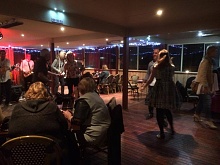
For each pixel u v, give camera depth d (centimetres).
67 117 210
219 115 457
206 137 335
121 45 933
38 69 330
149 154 272
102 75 831
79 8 347
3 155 129
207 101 395
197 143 309
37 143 130
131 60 916
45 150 132
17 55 1141
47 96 171
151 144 305
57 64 505
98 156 265
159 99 302
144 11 363
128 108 555
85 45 1011
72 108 251
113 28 485
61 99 259
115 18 422
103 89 841
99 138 204
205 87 373
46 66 341
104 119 208
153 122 419
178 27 462
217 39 671
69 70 408
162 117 321
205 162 251
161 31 487
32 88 168
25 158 133
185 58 757
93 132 202
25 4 312
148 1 303
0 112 193
